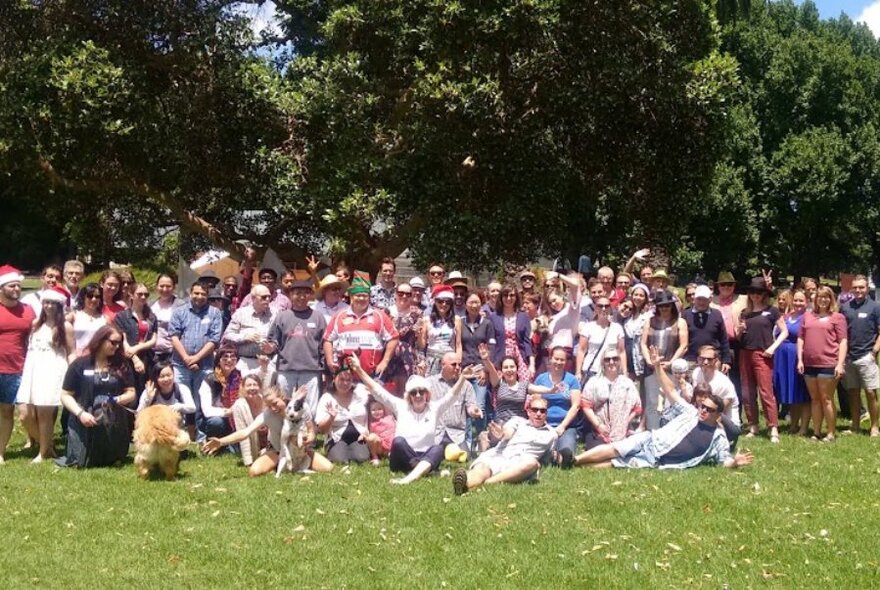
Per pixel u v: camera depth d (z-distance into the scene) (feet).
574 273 34.50
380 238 54.19
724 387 29.94
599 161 53.67
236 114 49.93
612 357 29.81
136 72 46.03
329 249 52.13
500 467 25.77
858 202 127.95
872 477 26.50
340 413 29.04
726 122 51.34
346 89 47.98
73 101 43.16
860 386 34.50
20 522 21.30
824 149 120.06
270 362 29.96
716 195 111.86
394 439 26.96
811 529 21.08
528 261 55.57
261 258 55.67
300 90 50.19
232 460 28.91
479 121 45.83
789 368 34.27
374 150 48.88
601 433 29.37
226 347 31.22
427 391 27.20
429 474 26.61
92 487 24.80
